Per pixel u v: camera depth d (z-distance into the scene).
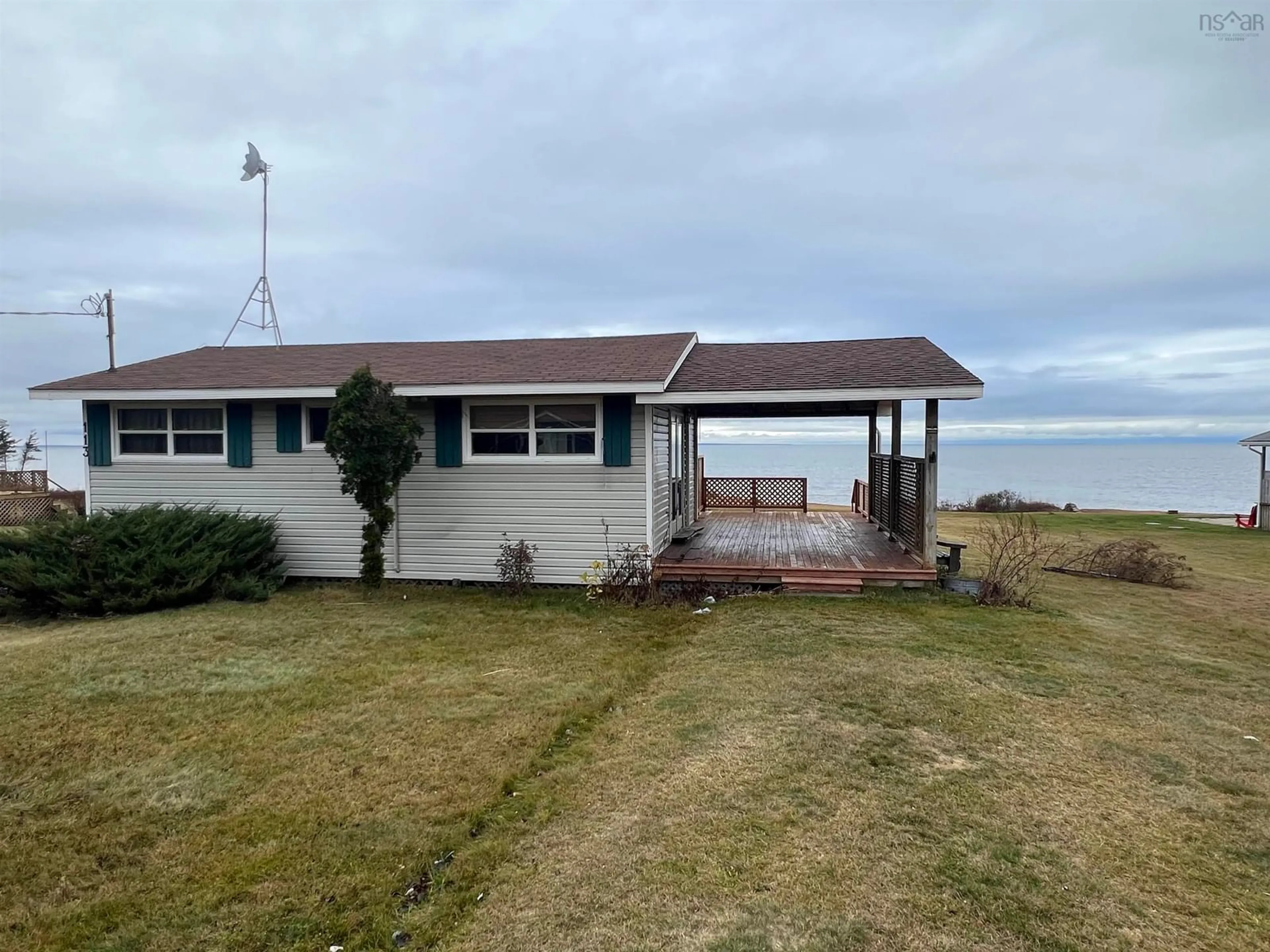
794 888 2.73
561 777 3.75
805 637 6.39
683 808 3.36
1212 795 3.54
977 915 2.57
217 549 8.45
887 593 8.28
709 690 5.05
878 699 4.82
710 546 10.36
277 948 2.48
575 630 6.96
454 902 2.71
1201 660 5.91
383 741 4.26
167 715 4.71
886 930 2.49
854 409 13.10
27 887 2.85
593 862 2.93
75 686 5.27
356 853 3.06
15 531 8.60
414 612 7.71
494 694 5.06
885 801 3.41
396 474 8.35
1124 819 3.29
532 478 8.97
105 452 9.71
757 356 10.55
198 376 9.64
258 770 3.89
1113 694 5.02
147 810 3.46
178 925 2.61
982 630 6.72
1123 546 10.55
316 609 7.85
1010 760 3.90
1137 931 2.50
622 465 8.75
